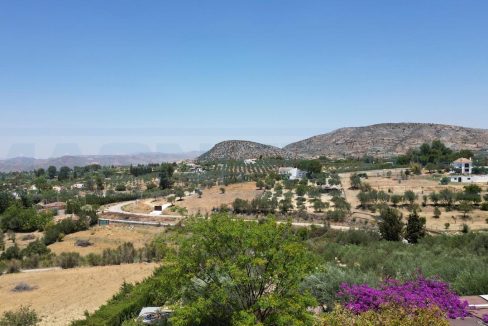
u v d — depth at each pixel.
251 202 95.69
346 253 32.97
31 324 25.05
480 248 35.69
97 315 23.00
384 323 10.55
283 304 14.41
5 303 34.94
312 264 15.56
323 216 82.81
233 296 15.41
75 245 72.44
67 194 140.75
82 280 42.31
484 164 147.38
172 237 16.34
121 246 59.50
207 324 15.59
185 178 168.75
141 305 24.59
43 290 39.28
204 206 105.81
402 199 90.31
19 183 190.50
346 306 15.30
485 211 81.75
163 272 16.27
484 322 14.13
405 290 16.20
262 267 15.54
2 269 48.34
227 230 15.13
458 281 20.11
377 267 25.45
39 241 67.94
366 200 92.62
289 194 105.50
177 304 15.44
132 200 132.25
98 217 98.19
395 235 49.28
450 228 68.88
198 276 15.34
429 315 10.63
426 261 25.78
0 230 80.25
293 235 16.38
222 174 174.88
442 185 107.19
